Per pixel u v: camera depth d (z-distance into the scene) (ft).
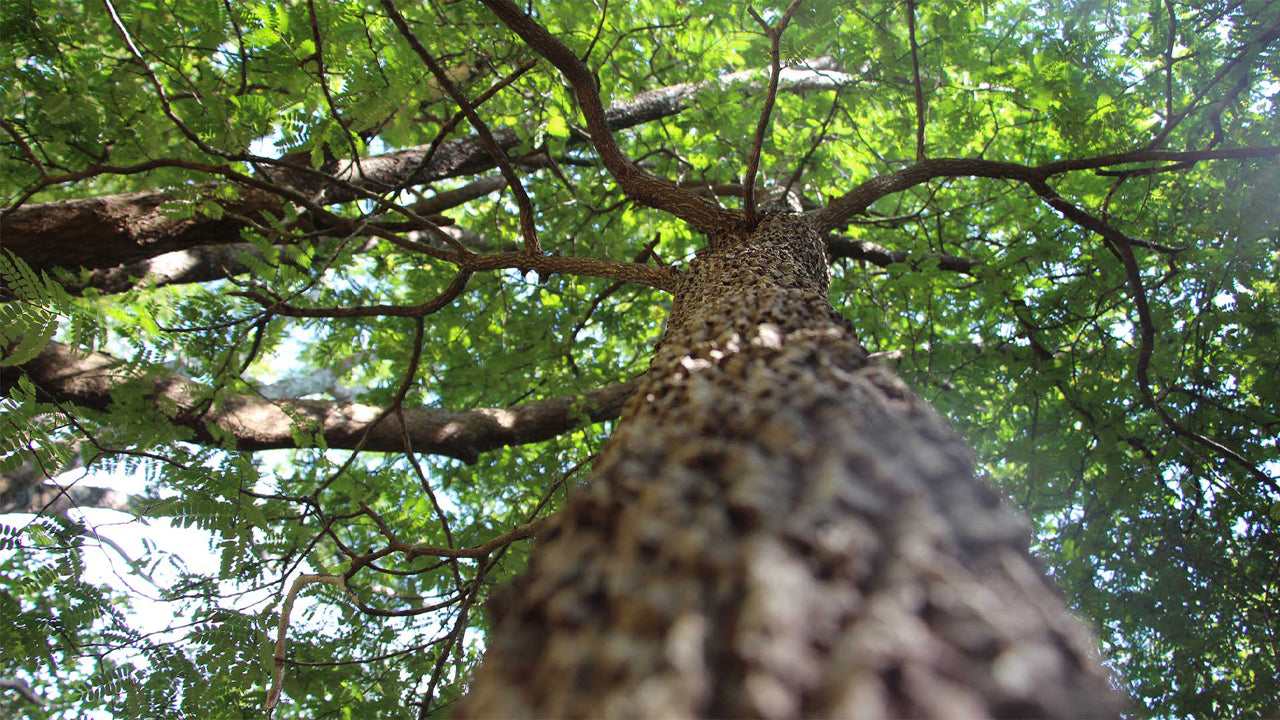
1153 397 15.37
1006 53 14.33
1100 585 17.08
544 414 18.07
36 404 9.20
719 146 17.92
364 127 10.96
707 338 4.98
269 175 14.53
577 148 20.11
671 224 20.84
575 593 2.72
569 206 18.97
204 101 10.94
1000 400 19.58
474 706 2.57
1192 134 14.69
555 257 11.87
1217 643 16.21
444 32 13.47
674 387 4.31
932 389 18.17
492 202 22.15
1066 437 17.72
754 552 2.55
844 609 2.35
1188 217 15.11
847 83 13.69
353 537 17.30
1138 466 16.74
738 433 3.43
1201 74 13.58
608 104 17.39
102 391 13.51
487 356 20.02
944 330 20.99
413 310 13.50
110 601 9.87
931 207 20.04
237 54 11.62
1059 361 17.69
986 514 3.10
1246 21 12.51
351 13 10.75
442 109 19.13
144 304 11.13
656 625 2.40
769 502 2.80
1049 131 15.97
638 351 22.41
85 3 11.42
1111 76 13.80
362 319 18.24
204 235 13.98
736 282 6.75
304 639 12.60
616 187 19.16
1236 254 14.05
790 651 2.19
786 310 5.27
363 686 13.98
